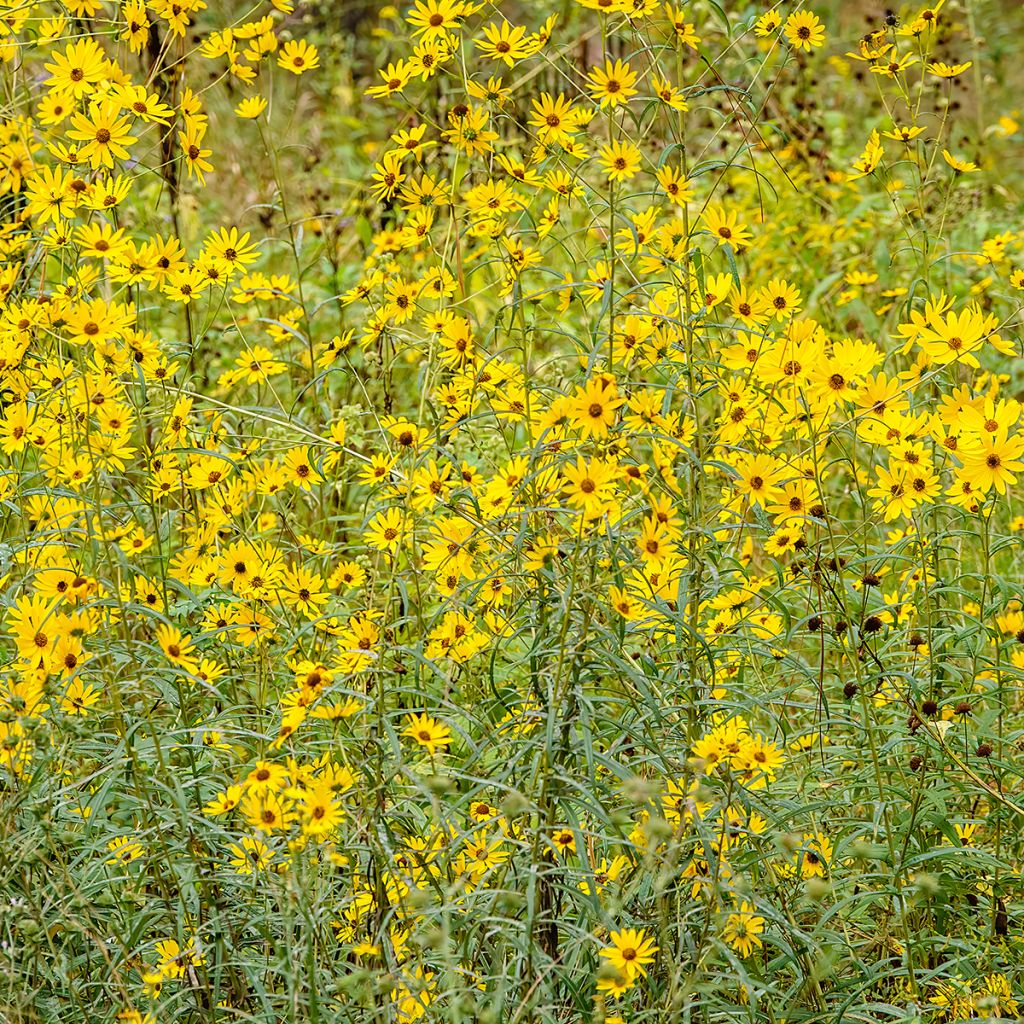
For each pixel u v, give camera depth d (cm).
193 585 411
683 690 334
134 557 380
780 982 346
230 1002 333
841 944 332
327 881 317
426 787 294
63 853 340
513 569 331
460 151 396
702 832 296
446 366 380
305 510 540
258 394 593
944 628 388
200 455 402
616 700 338
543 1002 298
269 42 428
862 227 730
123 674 369
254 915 328
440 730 326
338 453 421
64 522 366
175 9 412
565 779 290
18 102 469
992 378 420
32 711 314
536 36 365
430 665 311
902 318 616
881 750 339
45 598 349
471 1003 283
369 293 422
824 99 945
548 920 299
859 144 897
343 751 312
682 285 355
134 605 326
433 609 422
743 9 753
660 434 332
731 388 371
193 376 447
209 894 331
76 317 354
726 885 297
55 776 326
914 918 357
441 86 699
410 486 351
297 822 301
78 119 374
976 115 1023
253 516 479
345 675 336
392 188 393
